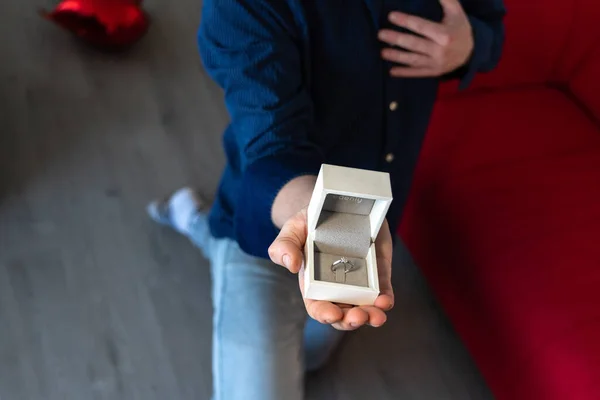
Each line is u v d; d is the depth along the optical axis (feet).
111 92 4.93
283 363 3.05
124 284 4.00
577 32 4.14
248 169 2.48
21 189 4.25
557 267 3.40
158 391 3.67
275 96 2.54
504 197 3.64
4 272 3.91
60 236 4.11
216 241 3.45
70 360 3.68
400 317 4.16
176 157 4.65
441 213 3.78
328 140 2.96
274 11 2.59
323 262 2.05
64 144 4.53
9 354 3.65
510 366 3.51
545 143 3.96
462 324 3.86
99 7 4.75
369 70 2.87
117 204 4.31
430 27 2.86
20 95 4.75
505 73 4.20
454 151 3.83
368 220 2.09
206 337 3.89
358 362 3.94
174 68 5.23
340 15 2.74
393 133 3.03
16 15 5.25
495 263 3.49
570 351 3.18
